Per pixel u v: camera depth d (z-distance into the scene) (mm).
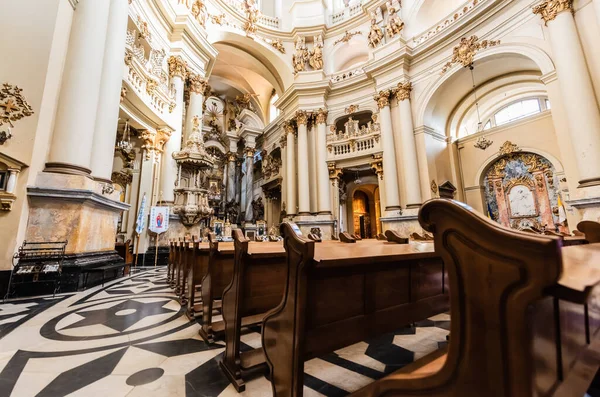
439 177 10250
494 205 10234
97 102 5055
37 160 4316
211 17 11891
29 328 2773
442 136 10922
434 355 1185
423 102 10188
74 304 3697
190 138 9062
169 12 8930
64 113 4656
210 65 11312
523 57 7926
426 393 890
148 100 7852
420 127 10164
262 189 17766
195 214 8641
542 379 691
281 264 2088
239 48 14148
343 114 12555
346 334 1441
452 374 807
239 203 17625
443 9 11328
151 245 8180
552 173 8891
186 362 2053
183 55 9492
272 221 16812
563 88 6180
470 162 10805
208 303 2459
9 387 1697
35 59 4359
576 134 5887
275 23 14523
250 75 17750
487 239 739
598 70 5867
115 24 5922
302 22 13875
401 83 10516
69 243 4480
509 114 11891
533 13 7059
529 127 9352
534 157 9312
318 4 13945
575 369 868
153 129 8469
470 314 783
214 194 15094
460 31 9172
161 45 8844
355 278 1541
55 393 1640
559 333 802
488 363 724
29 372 1890
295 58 13562
